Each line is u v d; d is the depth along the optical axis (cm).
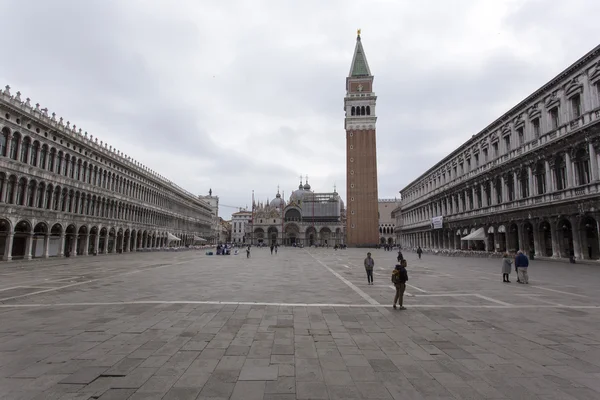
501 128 4988
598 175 3244
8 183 3972
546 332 976
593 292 1688
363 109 11525
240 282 2103
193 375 662
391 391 598
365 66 12006
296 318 1138
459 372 685
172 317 1142
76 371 677
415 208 9431
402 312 1238
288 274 2638
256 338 909
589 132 3312
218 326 1030
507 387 616
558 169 3825
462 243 6216
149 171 8169
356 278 2364
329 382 634
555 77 3812
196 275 2527
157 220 8662
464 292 1700
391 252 7525
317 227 14675
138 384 618
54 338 898
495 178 5088
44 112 4653
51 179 4681
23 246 4294
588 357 772
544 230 4100
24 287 1856
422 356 778
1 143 3894
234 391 593
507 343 874
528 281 2095
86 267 3262
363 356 776
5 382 623
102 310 1248
